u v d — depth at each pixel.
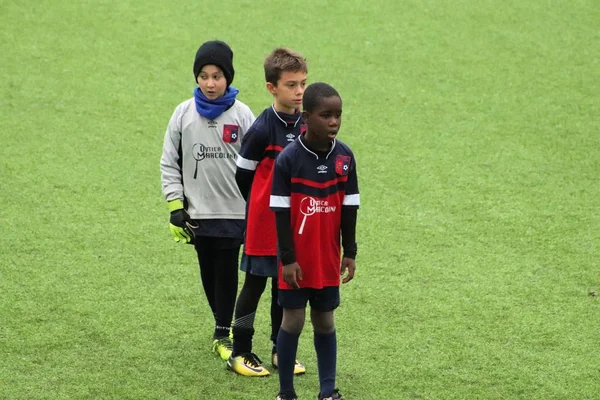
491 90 38.03
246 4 45.78
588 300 22.25
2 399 17.31
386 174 30.52
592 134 34.00
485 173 30.70
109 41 41.25
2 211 26.86
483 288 22.86
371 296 22.33
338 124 15.88
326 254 16.48
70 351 19.36
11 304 21.38
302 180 16.17
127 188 28.95
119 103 35.78
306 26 43.59
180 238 19.20
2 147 31.55
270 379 18.52
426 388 18.12
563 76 39.41
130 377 18.36
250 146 17.59
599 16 45.44
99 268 23.55
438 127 34.59
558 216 27.45
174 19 43.72
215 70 18.84
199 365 18.97
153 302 21.83
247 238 17.81
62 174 29.72
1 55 39.31
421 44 42.22
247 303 18.36
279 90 17.45
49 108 35.03
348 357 19.34
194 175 19.17
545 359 19.34
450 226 26.73
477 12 45.59
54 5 44.53
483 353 19.58
